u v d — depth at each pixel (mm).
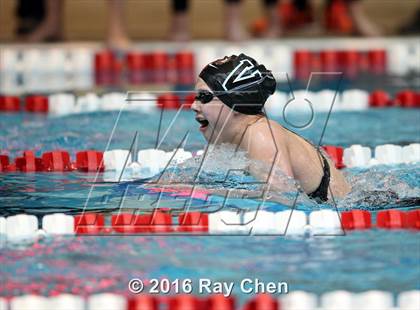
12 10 40906
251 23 39469
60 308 9992
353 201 14133
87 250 11992
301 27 38250
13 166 16625
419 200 14359
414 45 32219
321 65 31297
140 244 12250
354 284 10688
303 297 10180
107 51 30969
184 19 33312
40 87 26469
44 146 18234
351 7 35125
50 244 12266
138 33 36906
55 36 33812
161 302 10312
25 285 10656
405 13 41594
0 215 13297
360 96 24062
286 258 11656
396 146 17531
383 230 12906
